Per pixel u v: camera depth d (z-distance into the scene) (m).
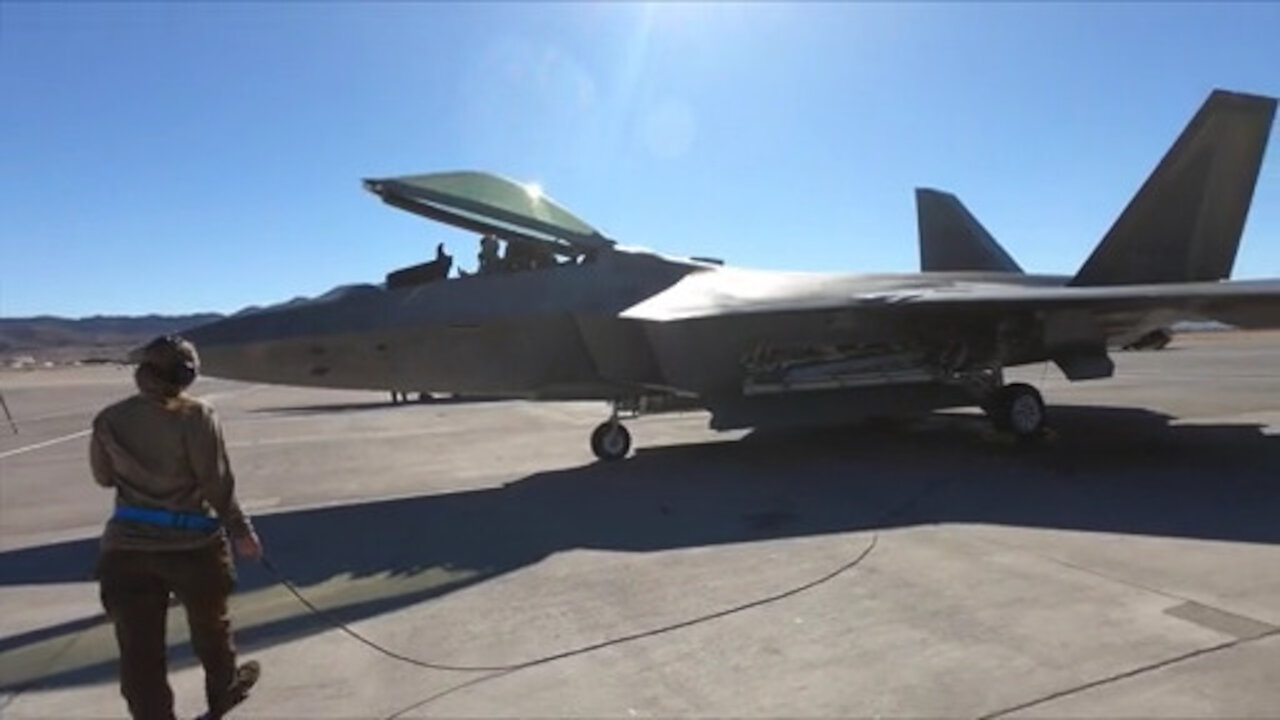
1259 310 9.55
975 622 4.22
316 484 9.80
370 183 9.32
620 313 9.82
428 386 9.72
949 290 10.30
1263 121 12.57
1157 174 12.20
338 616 4.86
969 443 10.42
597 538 6.41
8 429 20.28
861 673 3.69
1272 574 4.82
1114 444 9.95
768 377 10.03
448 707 3.58
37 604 5.48
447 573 5.65
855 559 5.45
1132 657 3.70
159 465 3.27
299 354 9.14
